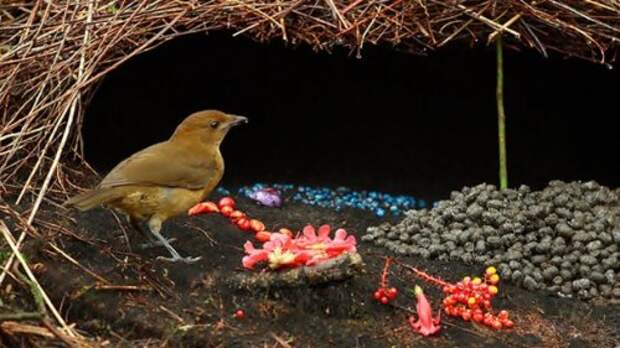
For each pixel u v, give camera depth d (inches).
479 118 580.7
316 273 333.1
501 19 443.8
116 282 344.8
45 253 357.1
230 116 379.9
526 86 575.8
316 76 591.8
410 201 499.2
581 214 402.9
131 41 428.8
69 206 351.9
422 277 374.9
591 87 566.9
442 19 441.7
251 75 582.9
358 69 591.8
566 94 571.2
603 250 388.5
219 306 334.6
